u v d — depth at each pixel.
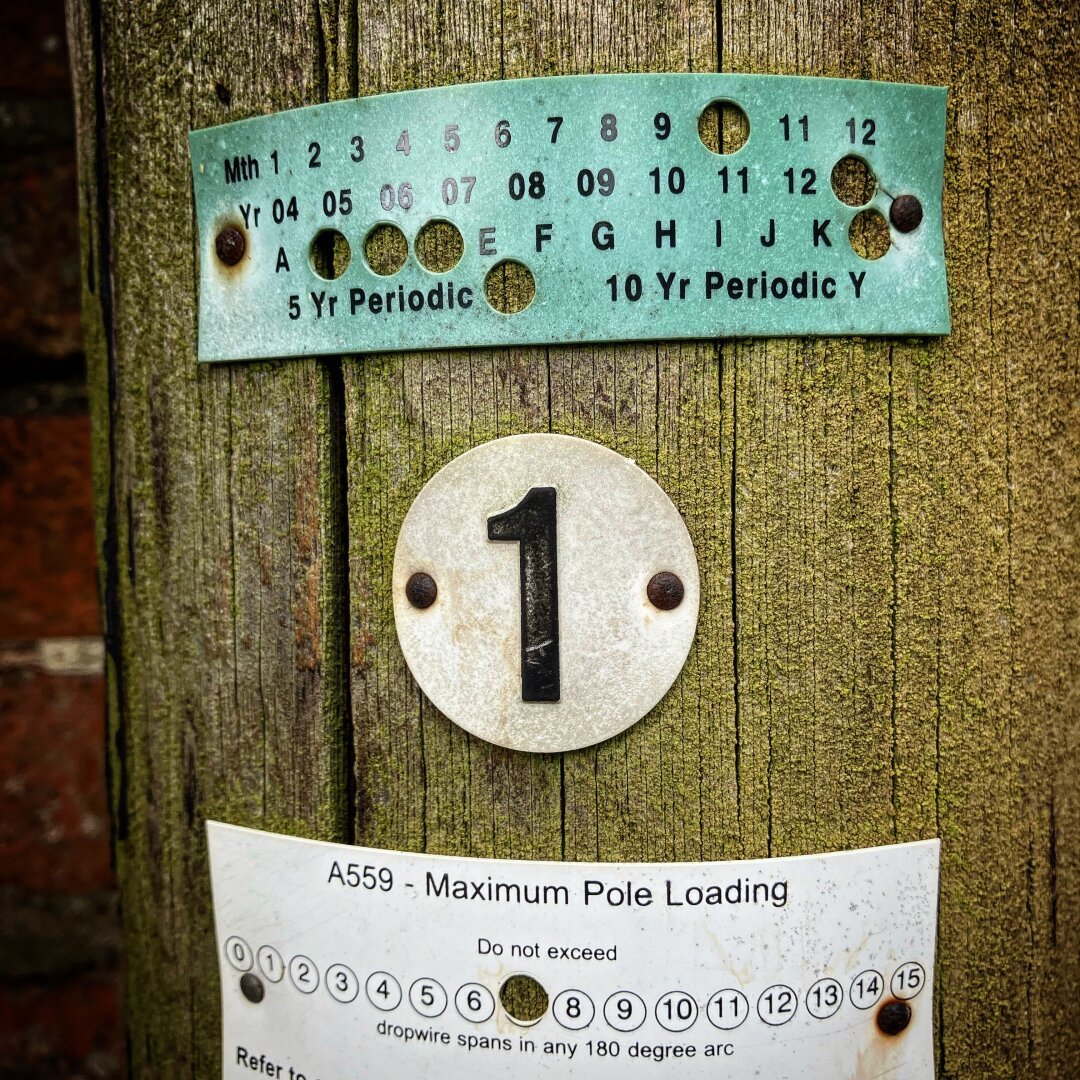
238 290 0.34
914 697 0.33
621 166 0.32
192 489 0.36
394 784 0.34
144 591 0.36
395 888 0.34
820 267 0.32
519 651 0.33
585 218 0.32
